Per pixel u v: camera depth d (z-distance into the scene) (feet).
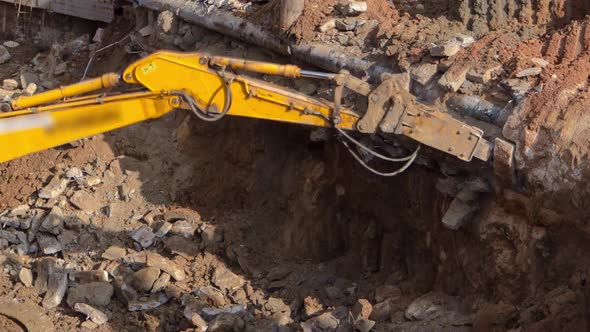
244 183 43.34
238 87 31.24
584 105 31.58
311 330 35.01
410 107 31.35
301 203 40.91
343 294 37.68
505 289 32.14
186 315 37.45
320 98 35.55
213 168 44.42
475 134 31.55
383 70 36.81
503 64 34.81
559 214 30.91
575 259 30.86
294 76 31.30
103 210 43.68
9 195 44.96
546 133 31.42
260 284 39.32
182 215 42.45
